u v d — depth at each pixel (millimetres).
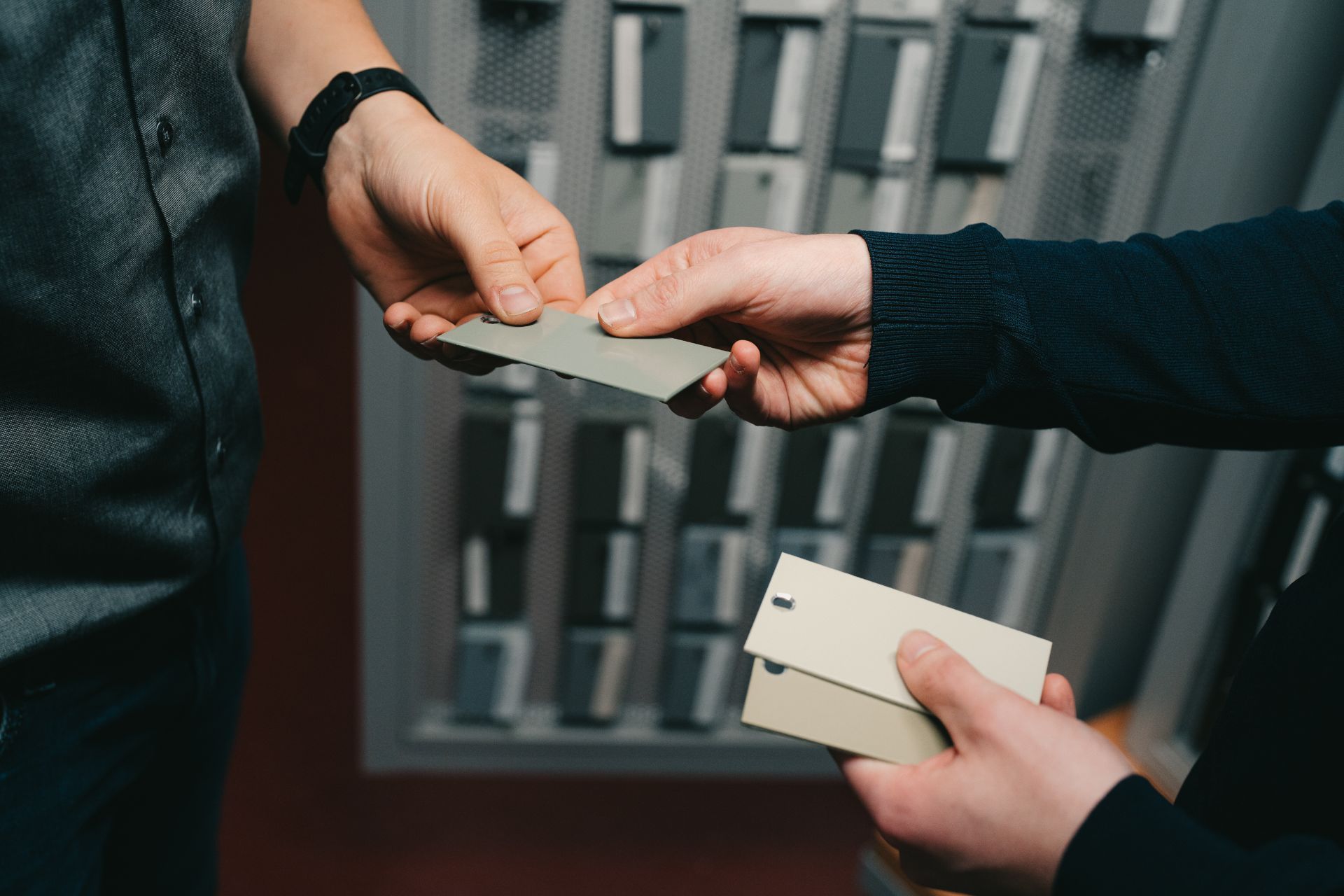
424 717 1765
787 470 1549
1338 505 1362
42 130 484
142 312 579
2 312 504
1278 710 535
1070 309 683
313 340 1430
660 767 1825
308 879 1574
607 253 1415
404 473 1489
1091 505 1619
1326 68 1312
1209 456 1612
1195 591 1586
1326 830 503
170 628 732
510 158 1354
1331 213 690
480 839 1675
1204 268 679
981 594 1701
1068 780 474
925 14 1278
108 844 869
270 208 1319
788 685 571
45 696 623
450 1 1259
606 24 1287
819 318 755
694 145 1375
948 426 1545
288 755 1782
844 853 1710
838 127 1337
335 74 807
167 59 561
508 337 720
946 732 550
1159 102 1392
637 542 1590
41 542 584
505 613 1638
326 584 1645
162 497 654
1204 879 420
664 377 671
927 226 1447
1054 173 1426
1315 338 655
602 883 1619
